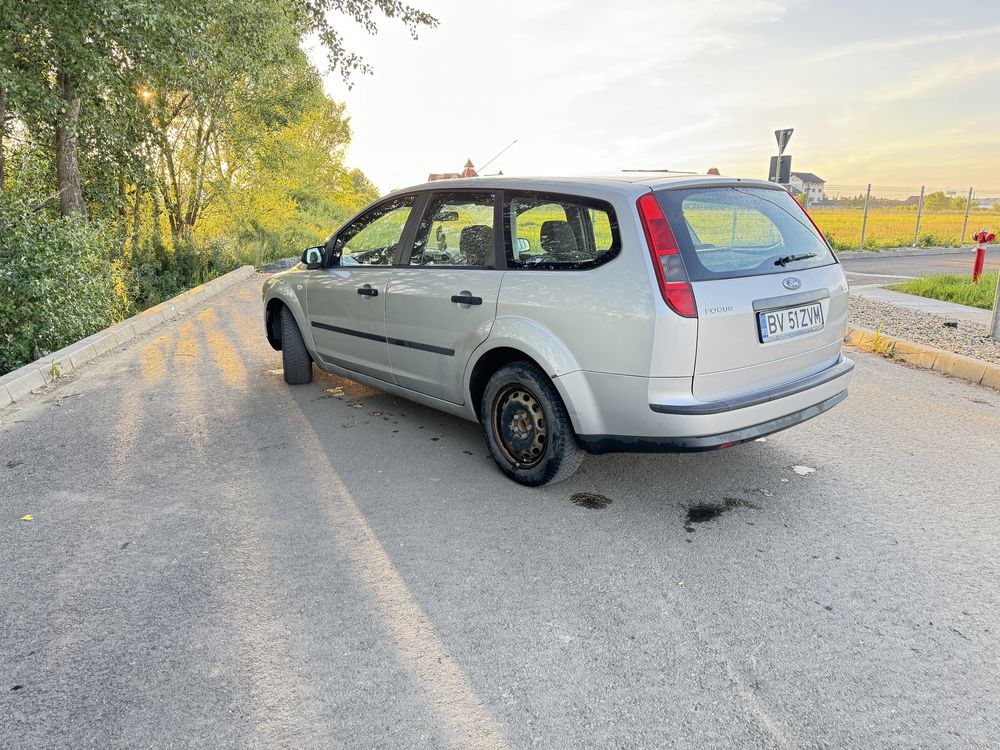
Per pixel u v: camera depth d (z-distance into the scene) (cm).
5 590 275
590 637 243
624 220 311
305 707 209
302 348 571
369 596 270
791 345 336
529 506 349
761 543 310
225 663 230
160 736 198
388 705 210
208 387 585
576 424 332
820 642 239
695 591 271
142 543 313
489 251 375
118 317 923
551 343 333
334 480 385
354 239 492
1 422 498
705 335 300
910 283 1126
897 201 2511
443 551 305
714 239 319
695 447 307
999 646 236
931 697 212
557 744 194
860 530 322
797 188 2589
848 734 197
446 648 237
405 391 455
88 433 469
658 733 198
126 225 1330
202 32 1055
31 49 945
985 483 375
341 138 3350
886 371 627
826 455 417
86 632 247
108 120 1118
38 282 698
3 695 215
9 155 920
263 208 2067
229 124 1593
